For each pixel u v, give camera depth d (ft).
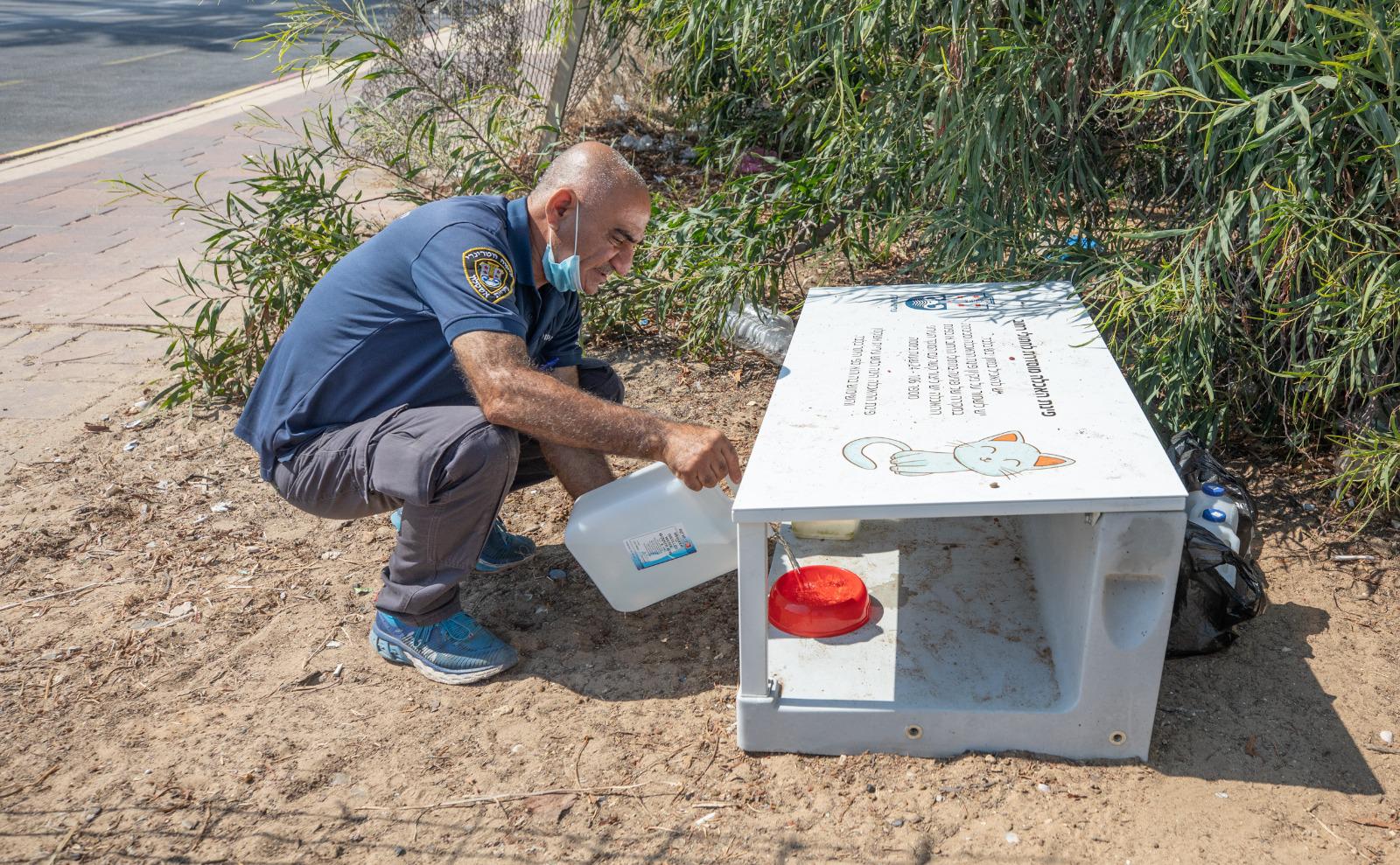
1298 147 9.88
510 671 9.00
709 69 20.84
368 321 8.46
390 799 7.64
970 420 7.89
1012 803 7.37
